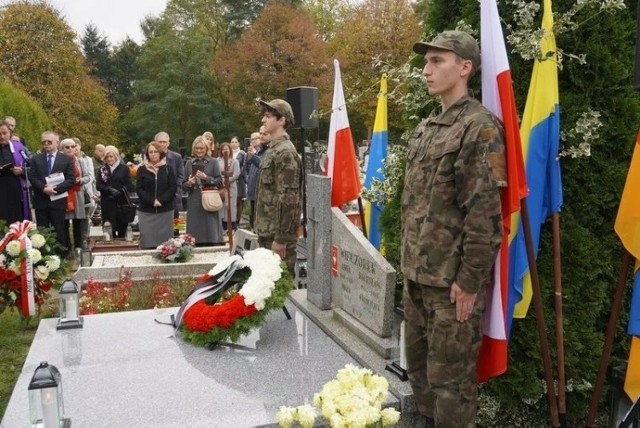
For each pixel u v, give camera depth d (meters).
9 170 8.77
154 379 3.91
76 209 9.70
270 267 4.54
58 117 31.77
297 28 32.00
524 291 3.60
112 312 5.75
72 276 7.56
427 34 4.30
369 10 27.66
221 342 4.60
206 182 9.29
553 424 3.52
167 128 37.50
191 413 3.42
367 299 4.54
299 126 7.58
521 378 3.72
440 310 3.05
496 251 2.88
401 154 4.60
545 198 3.52
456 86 3.10
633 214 3.24
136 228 11.87
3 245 5.89
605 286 3.80
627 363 3.66
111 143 35.31
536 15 3.63
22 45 31.48
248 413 3.43
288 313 5.27
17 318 6.38
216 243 9.54
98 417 3.38
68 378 3.94
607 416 3.97
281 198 5.16
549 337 3.74
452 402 3.06
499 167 2.87
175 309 5.58
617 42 3.64
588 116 3.53
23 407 3.53
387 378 3.79
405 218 3.26
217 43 41.25
